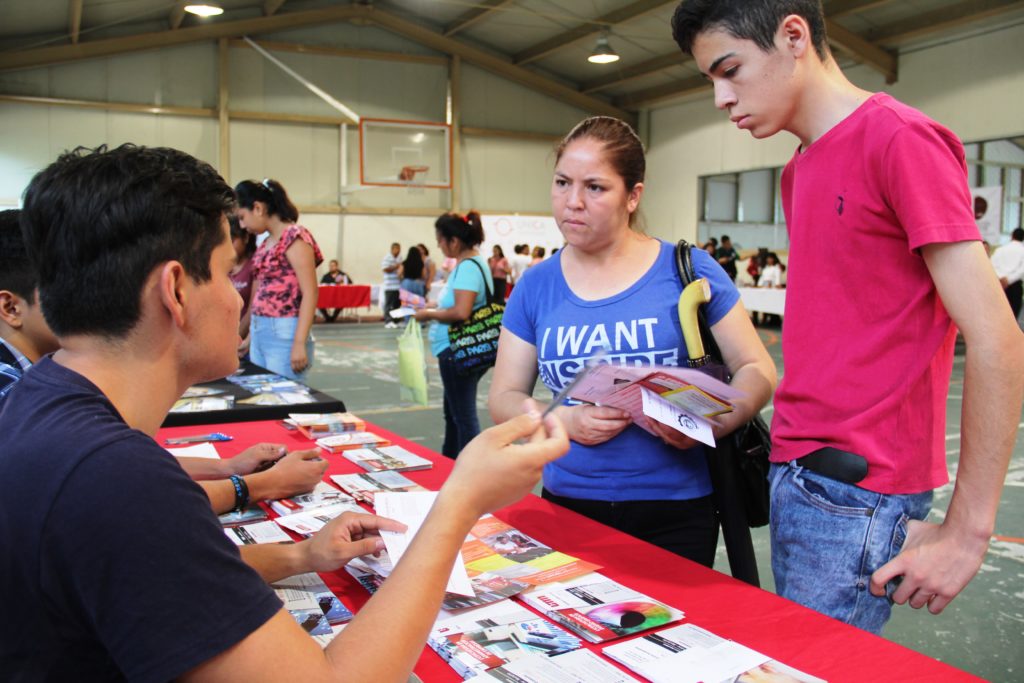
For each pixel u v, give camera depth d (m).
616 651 0.87
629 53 13.04
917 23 9.86
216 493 1.34
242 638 0.59
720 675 0.81
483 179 14.48
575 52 13.41
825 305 1.14
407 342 3.76
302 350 3.29
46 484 0.58
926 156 1.00
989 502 0.99
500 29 13.31
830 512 1.14
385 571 1.07
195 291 0.69
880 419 1.10
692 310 1.46
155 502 0.59
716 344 1.53
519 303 1.65
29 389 0.67
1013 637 2.29
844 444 1.12
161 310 0.68
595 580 1.08
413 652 0.68
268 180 3.36
